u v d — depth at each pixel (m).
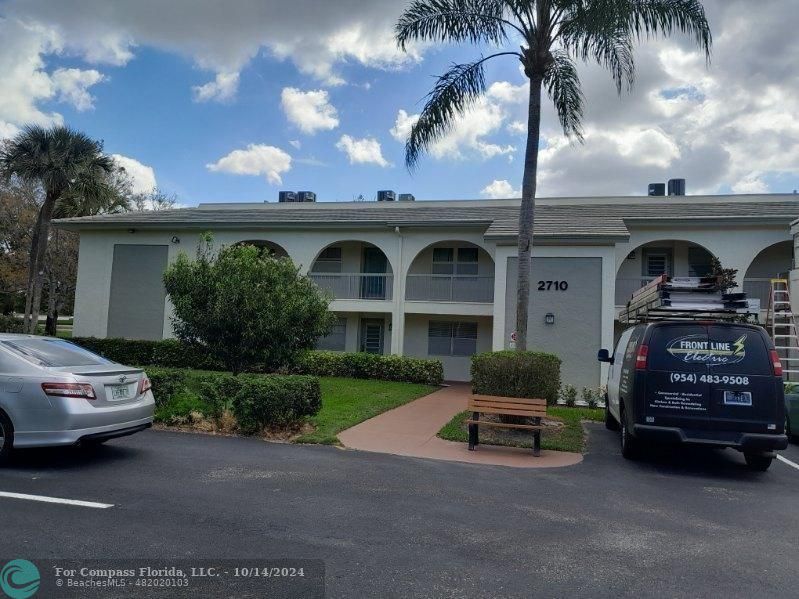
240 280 11.44
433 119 13.65
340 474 7.02
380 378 18.80
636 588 4.07
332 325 13.17
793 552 4.92
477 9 13.02
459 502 6.06
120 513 5.25
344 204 26.03
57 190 25.23
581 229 16.88
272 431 9.31
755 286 18.14
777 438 7.64
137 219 22.61
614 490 6.86
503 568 4.35
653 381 8.00
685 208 19.86
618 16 11.71
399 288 20.70
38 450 7.57
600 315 16.27
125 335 22.52
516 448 9.28
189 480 6.45
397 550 4.62
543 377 10.72
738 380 7.80
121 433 7.10
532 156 13.07
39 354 7.11
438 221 20.03
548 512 5.84
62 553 4.33
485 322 21.73
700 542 5.10
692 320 8.26
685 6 12.01
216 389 9.55
